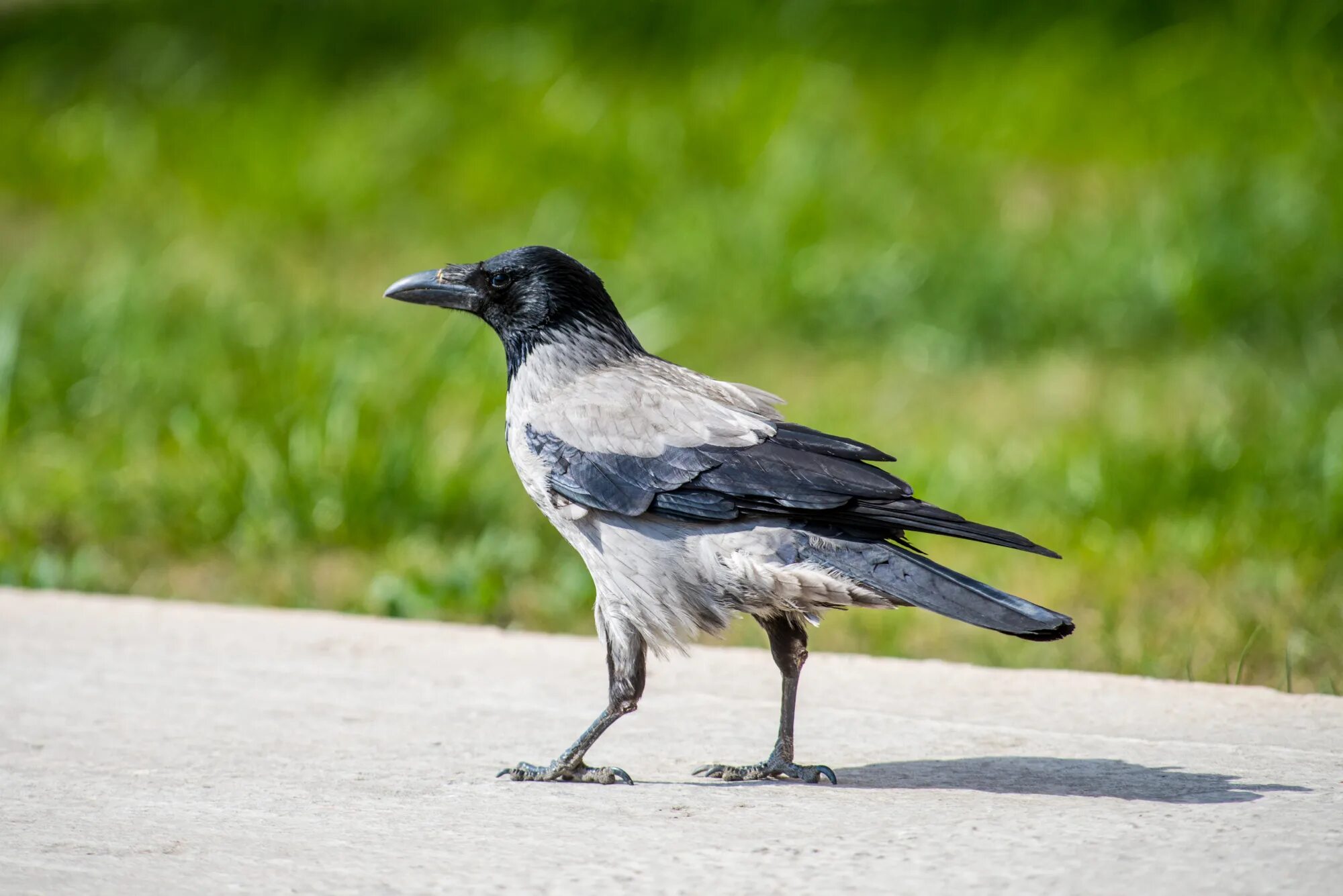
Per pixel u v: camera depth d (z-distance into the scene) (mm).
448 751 7105
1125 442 13234
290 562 12453
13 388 15312
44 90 28453
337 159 24297
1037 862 5211
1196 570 11227
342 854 5488
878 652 10125
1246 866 5082
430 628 9562
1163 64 24031
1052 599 10984
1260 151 21406
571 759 6637
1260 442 12961
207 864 5379
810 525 6352
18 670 8609
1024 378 16812
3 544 12680
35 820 5965
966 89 24422
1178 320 17969
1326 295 17875
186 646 9148
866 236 20094
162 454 14398
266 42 29297
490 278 7410
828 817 5887
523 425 7156
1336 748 6859
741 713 7789
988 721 7477
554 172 23297
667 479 6539
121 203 23625
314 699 8047
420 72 27562
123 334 16266
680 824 5840
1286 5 24562
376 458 13016
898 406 15953
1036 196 21422
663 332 17906
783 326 18641
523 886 5117
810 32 26594
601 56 26938
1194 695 7828
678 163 22562
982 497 13031
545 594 11547
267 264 20578
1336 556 11172
